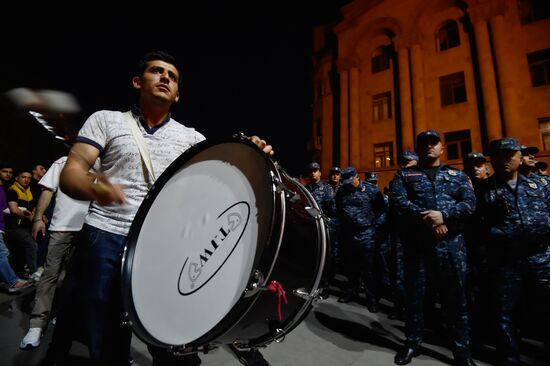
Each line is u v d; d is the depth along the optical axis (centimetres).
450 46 1430
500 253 240
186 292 111
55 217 274
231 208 114
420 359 248
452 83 1408
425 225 249
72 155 121
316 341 276
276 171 106
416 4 1491
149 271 124
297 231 107
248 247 101
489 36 1296
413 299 251
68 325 136
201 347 103
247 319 97
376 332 299
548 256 231
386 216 403
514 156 243
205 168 131
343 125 1670
